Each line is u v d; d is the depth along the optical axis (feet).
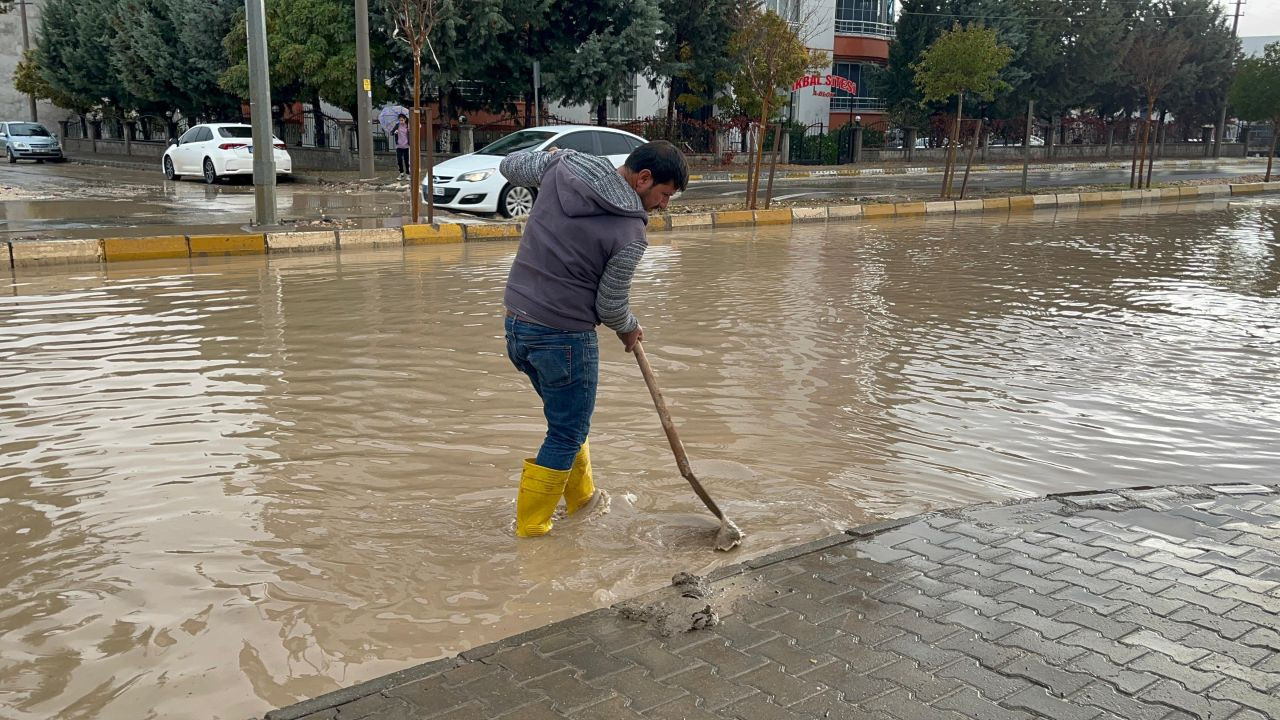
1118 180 91.25
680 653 9.02
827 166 102.58
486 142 92.53
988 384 19.93
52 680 8.80
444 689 8.41
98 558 11.29
